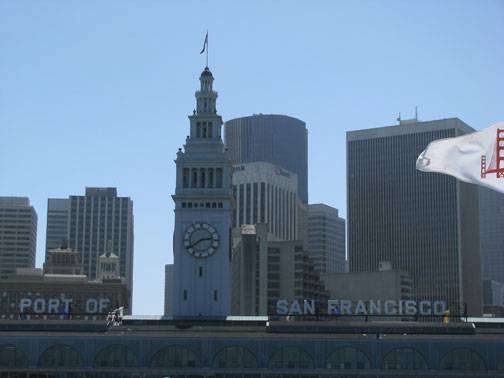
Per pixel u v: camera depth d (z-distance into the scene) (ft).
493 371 648.38
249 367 652.48
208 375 651.25
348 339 654.94
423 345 654.12
